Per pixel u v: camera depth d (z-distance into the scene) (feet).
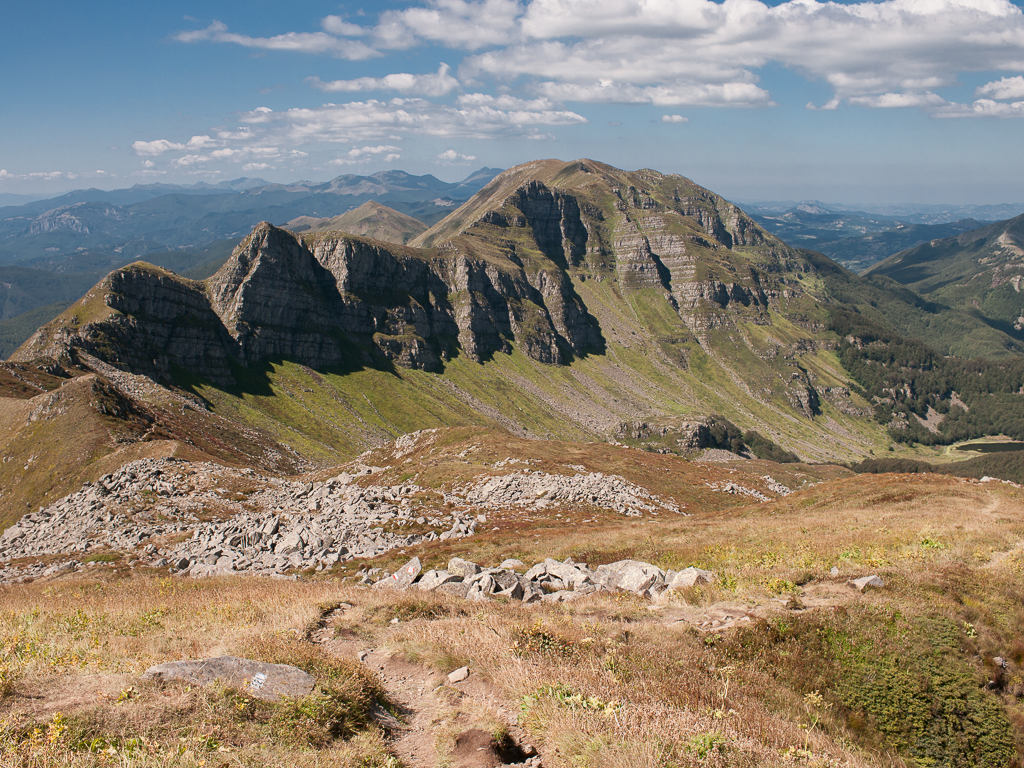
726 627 59.62
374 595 77.87
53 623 68.23
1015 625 58.70
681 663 52.19
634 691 44.45
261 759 33.06
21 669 42.57
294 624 64.23
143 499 245.45
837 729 47.96
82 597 97.35
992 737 49.55
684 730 38.19
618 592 76.64
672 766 33.94
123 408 447.42
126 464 293.43
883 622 58.13
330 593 81.30
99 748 31.60
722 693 46.96
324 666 46.91
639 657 52.75
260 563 159.84
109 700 36.63
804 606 62.69
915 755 48.19
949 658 54.44
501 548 147.33
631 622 63.77
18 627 65.26
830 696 51.49
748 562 89.35
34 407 431.43
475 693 46.37
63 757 30.50
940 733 49.60
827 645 56.24
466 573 90.58
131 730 33.45
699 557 103.96
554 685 44.04
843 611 59.72
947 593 63.98
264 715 37.83
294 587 95.25
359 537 173.78
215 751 32.91
